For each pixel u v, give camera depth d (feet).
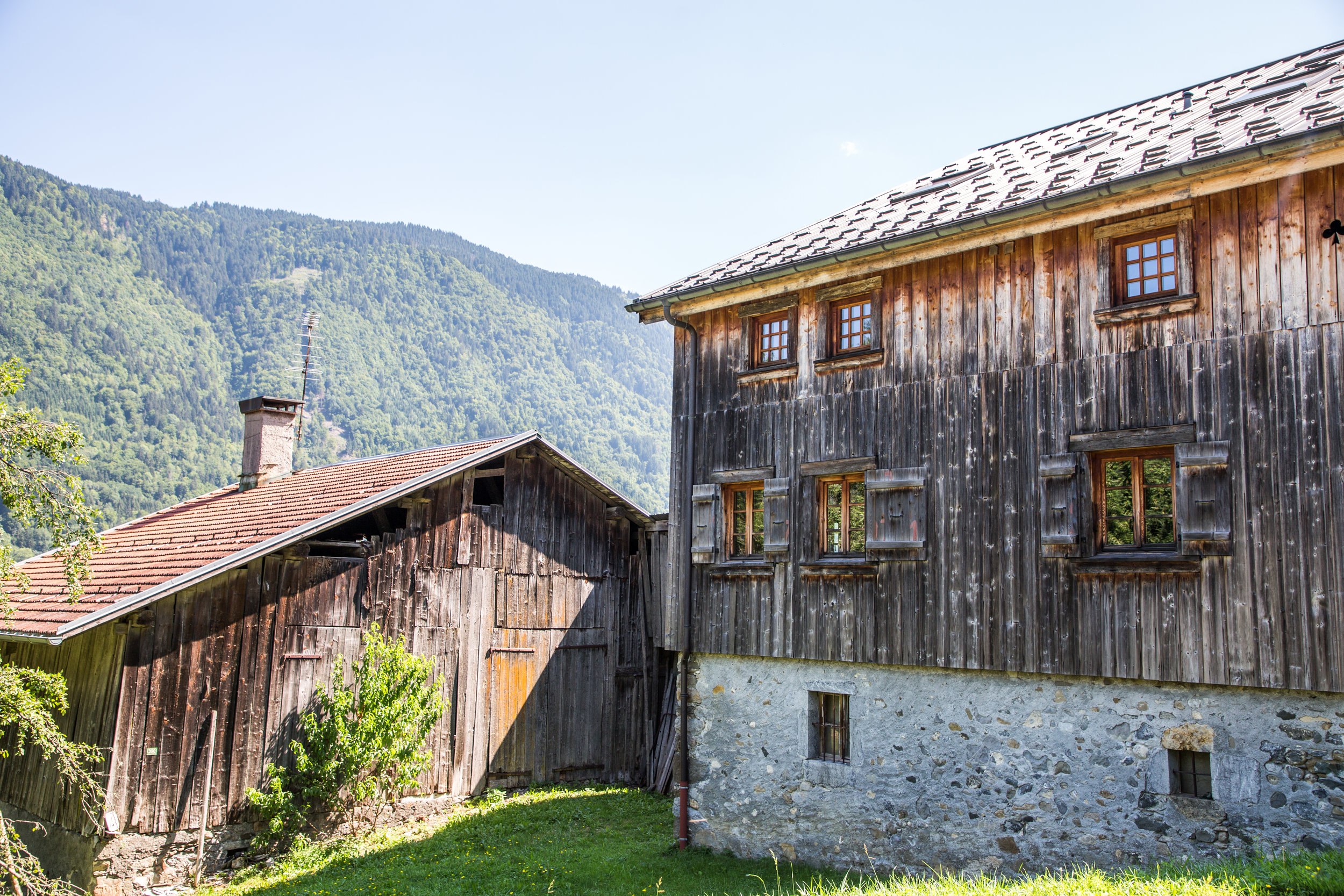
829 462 34.37
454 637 49.06
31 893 35.27
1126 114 38.88
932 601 30.99
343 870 38.42
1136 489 27.86
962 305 31.76
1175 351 27.07
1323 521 24.11
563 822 43.93
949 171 41.06
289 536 41.68
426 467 50.57
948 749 30.30
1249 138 25.50
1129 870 24.26
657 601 57.47
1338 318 24.48
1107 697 27.37
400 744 43.91
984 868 29.04
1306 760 23.99
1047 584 28.60
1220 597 25.49
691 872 33.50
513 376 650.84
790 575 34.86
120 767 37.37
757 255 38.91
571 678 53.83
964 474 30.89
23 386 33.12
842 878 31.01
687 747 37.27
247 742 41.11
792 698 34.42
